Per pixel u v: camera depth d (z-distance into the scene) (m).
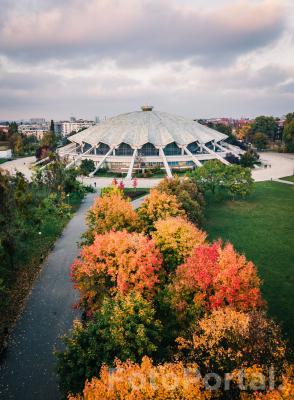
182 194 48.59
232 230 51.25
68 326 28.12
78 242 43.56
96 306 25.27
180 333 20.97
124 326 20.14
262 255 41.69
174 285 23.86
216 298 20.94
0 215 33.50
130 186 84.75
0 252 32.50
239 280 21.14
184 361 17.94
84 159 110.81
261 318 18.09
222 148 127.69
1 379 22.83
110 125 124.50
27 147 152.25
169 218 33.44
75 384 18.95
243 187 66.00
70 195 66.44
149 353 19.61
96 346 19.48
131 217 37.50
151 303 24.00
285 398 13.22
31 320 28.88
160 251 30.00
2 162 125.50
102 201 40.00
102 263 26.03
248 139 180.88
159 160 109.62
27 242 39.69
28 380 22.81
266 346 16.56
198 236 31.09
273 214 59.81
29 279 35.34
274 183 86.81
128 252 26.59
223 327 17.72
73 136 131.75
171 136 114.62
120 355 19.23
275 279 35.38
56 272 37.09
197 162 108.62
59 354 20.05
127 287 24.61
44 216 47.25
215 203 67.50
